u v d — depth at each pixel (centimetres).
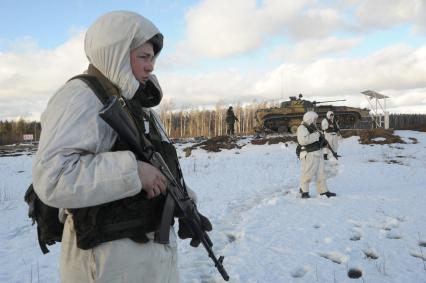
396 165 1491
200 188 1149
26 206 986
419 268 489
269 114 2888
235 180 1293
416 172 1335
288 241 601
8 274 522
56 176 163
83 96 177
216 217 781
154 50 212
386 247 564
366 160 1661
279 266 506
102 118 171
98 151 177
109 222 174
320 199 914
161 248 192
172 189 198
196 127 7838
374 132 2375
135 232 177
